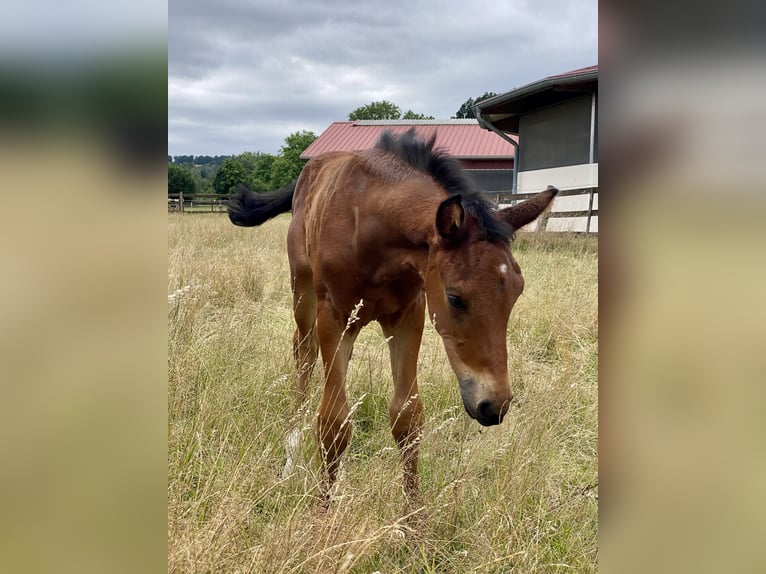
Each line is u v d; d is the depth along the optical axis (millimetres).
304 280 3707
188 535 1730
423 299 2914
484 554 2082
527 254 8742
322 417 2674
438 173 2689
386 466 2441
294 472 2443
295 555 1764
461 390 2160
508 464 2537
